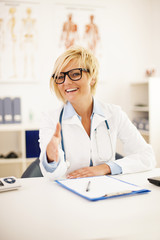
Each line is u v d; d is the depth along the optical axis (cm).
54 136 118
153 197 96
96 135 154
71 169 150
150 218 78
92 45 376
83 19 371
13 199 96
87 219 78
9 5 344
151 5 396
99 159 152
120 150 380
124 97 394
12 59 350
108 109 162
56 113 158
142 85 397
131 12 390
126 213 82
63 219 78
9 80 351
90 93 155
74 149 150
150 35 399
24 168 306
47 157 120
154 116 335
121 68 391
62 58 138
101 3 377
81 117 154
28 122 355
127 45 392
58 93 154
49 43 361
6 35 346
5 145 357
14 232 71
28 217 80
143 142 155
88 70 144
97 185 108
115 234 69
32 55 356
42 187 110
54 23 361
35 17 354
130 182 117
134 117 398
